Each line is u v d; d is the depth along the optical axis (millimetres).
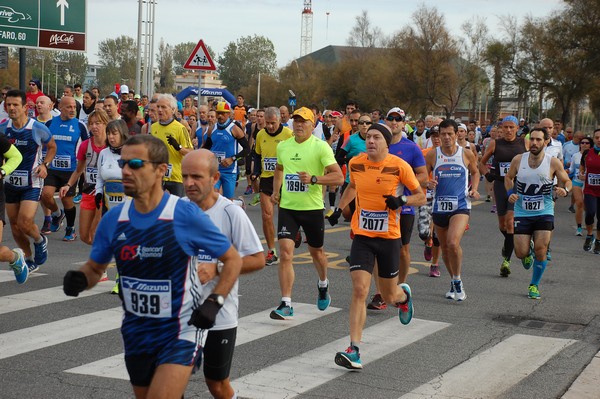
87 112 20469
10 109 10477
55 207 14258
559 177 10758
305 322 8875
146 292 4465
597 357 7770
